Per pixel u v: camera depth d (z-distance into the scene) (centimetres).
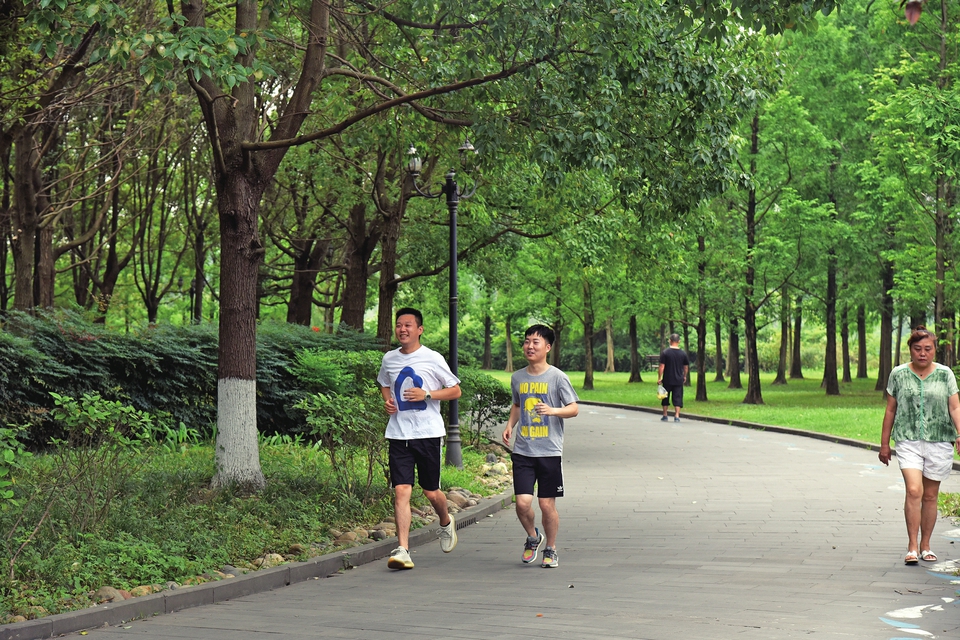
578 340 8088
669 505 1178
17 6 1338
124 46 841
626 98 1198
